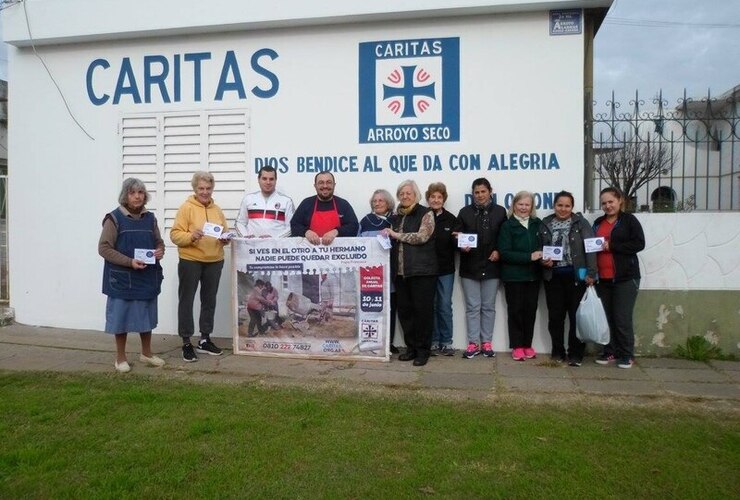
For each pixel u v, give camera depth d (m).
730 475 3.91
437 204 6.73
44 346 7.22
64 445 4.35
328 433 4.56
